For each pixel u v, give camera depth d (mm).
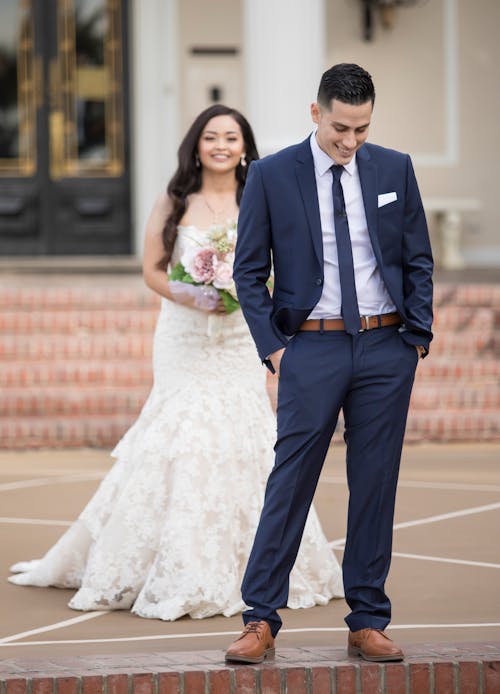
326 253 7340
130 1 26156
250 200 7441
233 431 9375
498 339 19984
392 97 27156
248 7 22953
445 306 20453
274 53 22922
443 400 18719
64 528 12094
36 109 26234
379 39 27031
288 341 7410
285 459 7340
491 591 9586
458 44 27281
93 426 17734
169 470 9289
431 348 19859
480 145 27406
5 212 26266
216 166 9570
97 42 26219
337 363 7289
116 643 8117
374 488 7379
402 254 7426
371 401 7344
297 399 7297
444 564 10539
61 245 26484
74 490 14242
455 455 17000
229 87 26141
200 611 8945
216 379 9492
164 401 9570
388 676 7164
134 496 9289
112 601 9156
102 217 26531
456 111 27312
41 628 8586
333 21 26906
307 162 7383
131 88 26344
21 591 9711
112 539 9242
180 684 6996
